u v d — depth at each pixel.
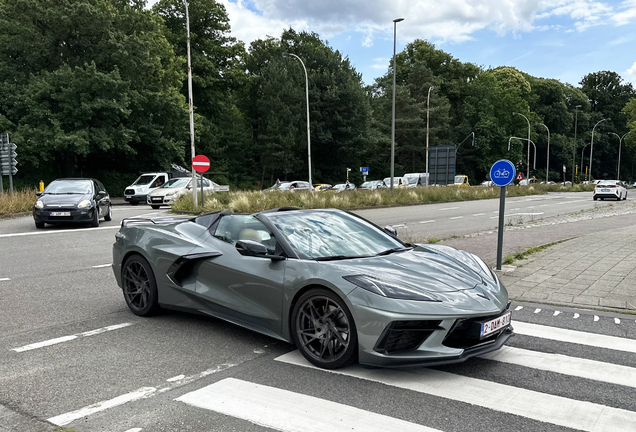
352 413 3.03
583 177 89.69
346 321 3.58
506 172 7.40
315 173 54.78
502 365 3.86
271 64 50.44
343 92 51.75
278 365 3.85
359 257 4.19
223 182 47.88
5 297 6.15
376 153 64.62
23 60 32.00
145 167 41.47
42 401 3.22
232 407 3.12
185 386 3.46
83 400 3.23
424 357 3.38
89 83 30.31
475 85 71.50
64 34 31.95
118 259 5.46
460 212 20.83
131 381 3.55
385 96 65.81
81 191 14.55
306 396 3.27
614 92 100.12
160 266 4.98
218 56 48.97
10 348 4.27
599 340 4.51
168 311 5.51
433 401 3.20
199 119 39.69
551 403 3.19
